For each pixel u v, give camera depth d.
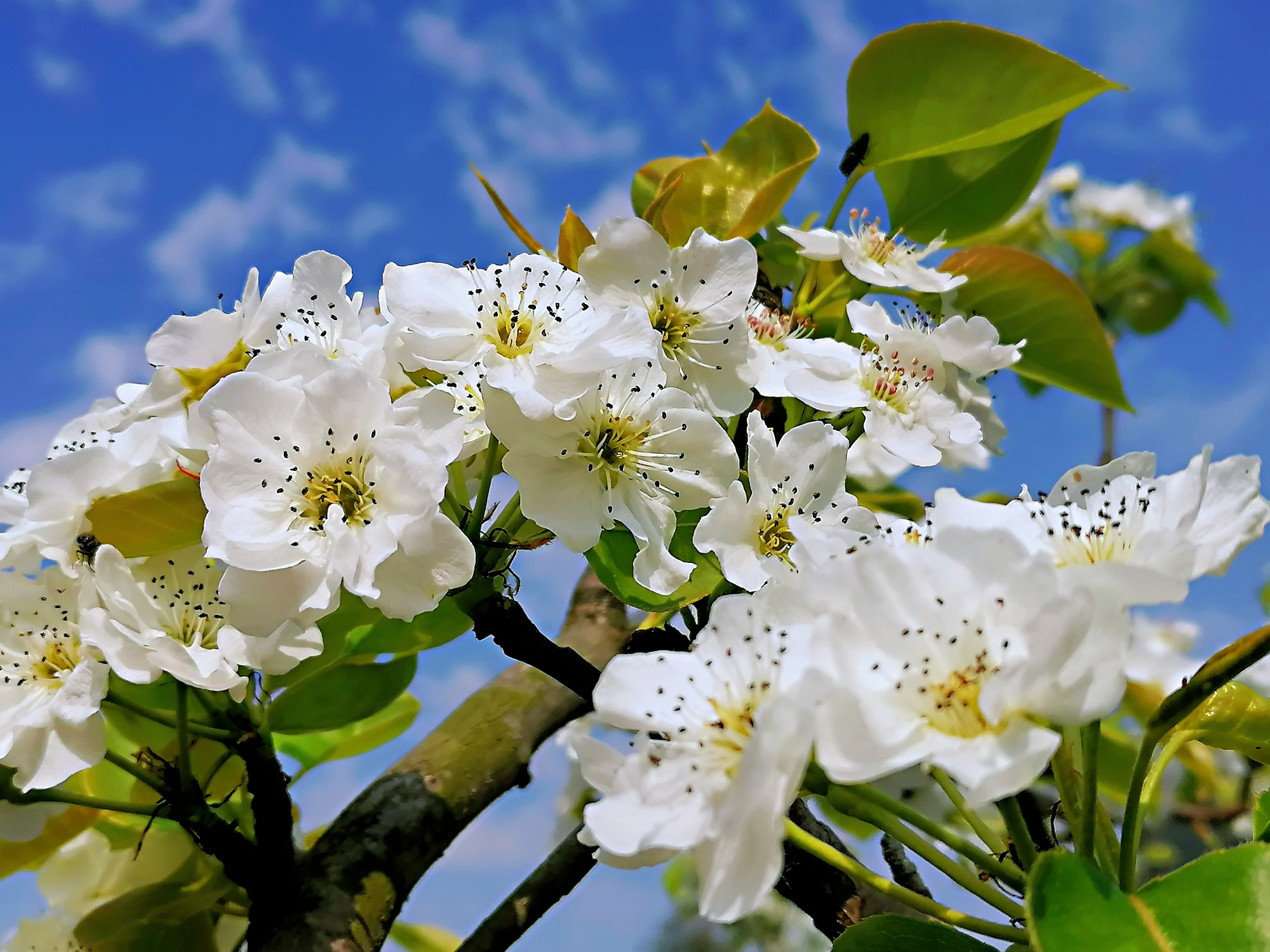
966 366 0.22
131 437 0.21
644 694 0.15
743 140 0.26
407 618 0.17
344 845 0.20
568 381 0.18
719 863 0.14
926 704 0.14
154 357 0.20
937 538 0.14
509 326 0.19
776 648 0.15
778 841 0.13
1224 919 0.13
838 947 0.17
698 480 0.19
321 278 0.20
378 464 0.17
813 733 0.13
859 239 0.25
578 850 0.22
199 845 0.20
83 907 0.24
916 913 0.21
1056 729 0.16
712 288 0.20
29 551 0.20
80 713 0.18
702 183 0.25
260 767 0.20
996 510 0.16
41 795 0.19
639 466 0.19
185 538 0.19
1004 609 0.14
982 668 0.14
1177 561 0.16
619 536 0.20
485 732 0.23
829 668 0.14
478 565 0.18
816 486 0.19
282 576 0.17
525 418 0.18
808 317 0.25
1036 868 0.14
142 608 0.19
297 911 0.20
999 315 0.27
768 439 0.19
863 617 0.14
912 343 0.22
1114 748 0.26
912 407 0.21
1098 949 0.13
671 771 0.14
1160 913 0.14
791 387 0.21
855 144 0.26
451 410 0.18
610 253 0.20
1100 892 0.14
